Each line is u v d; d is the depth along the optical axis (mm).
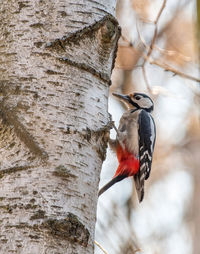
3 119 5613
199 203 18562
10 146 5508
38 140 5531
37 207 5199
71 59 5949
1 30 6047
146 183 17891
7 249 4969
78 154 5660
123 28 13594
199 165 18422
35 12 6070
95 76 6145
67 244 5109
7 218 5125
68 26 6082
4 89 5734
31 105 5660
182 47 14969
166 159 18375
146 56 12469
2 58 5898
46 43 5918
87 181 5648
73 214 5316
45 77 5797
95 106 6039
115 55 6828
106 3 6473
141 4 13648
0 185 5312
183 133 18531
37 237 5035
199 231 18188
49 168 5422
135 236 14484
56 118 5676
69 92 5844
